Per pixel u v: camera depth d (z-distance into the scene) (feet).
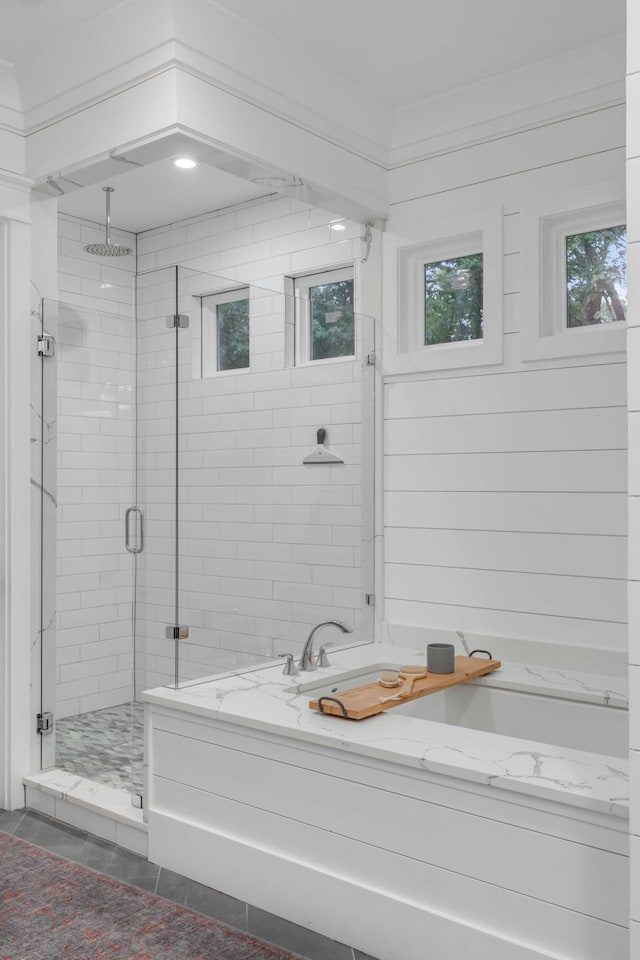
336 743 8.04
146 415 10.47
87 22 9.78
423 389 12.01
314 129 11.12
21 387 11.30
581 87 10.44
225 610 10.55
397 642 12.22
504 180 11.21
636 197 5.79
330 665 11.07
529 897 6.96
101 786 10.98
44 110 10.91
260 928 8.28
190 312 10.27
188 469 10.21
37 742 11.57
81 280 16.42
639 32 5.77
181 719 9.49
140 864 9.66
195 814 9.35
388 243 12.44
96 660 12.30
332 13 9.56
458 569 11.64
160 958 7.68
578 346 10.46
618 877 6.49
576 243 10.89
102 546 11.84
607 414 10.30
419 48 10.35
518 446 11.05
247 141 10.18
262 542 10.98
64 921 8.34
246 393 10.83
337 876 8.13
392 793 7.79
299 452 11.48
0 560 11.26
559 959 6.76
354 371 12.21
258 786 8.79
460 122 11.55
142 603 10.44
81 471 11.64
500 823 7.13
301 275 14.15
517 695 10.06
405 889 7.70
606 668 10.27
